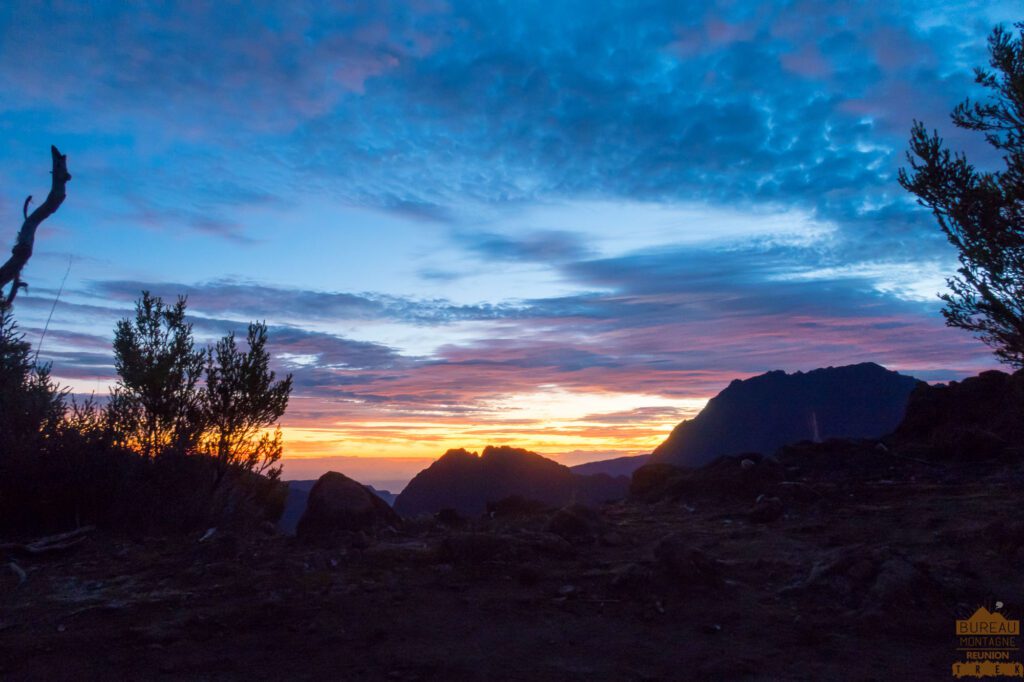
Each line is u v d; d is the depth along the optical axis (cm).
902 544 639
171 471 983
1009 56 807
